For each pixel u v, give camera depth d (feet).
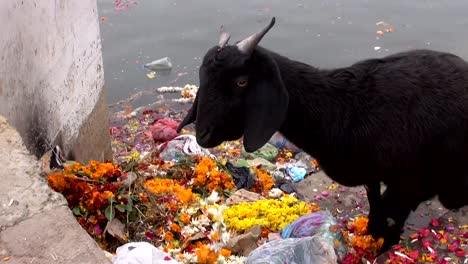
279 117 12.37
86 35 18.25
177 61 28.68
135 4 33.83
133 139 23.41
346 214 18.38
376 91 13.03
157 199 15.03
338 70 13.37
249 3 33.65
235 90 12.47
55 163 15.69
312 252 12.60
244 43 12.25
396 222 15.16
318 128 13.25
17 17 14.07
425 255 14.75
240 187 18.33
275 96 12.36
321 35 30.07
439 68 13.33
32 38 14.89
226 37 13.02
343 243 14.35
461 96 13.15
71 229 10.19
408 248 15.33
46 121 15.89
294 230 14.40
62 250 9.80
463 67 13.53
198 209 15.03
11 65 13.94
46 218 10.37
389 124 12.97
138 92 26.78
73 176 14.07
